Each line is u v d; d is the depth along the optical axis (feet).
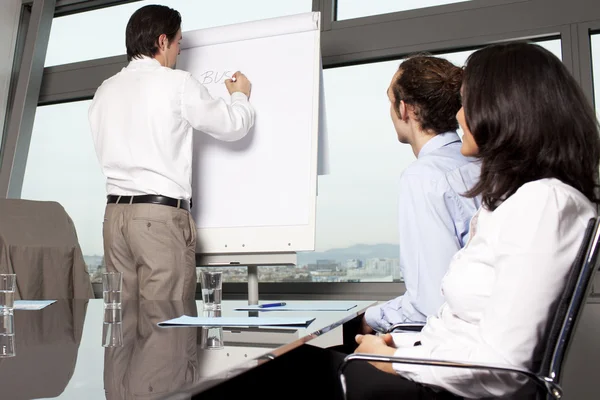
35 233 9.14
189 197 7.23
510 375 2.95
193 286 7.19
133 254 6.96
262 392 4.36
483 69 3.47
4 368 2.50
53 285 9.09
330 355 4.34
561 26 7.84
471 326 3.32
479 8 8.29
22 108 10.95
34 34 11.18
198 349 2.99
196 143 8.07
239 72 7.90
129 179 7.01
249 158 7.81
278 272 9.37
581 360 7.20
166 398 2.01
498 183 3.34
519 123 3.30
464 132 3.80
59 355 2.84
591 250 2.78
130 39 7.47
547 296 2.90
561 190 3.05
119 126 7.12
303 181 7.53
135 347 3.08
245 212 7.70
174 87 7.06
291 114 7.75
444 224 5.03
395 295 8.54
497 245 3.11
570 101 3.30
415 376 3.20
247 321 4.19
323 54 9.17
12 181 10.89
